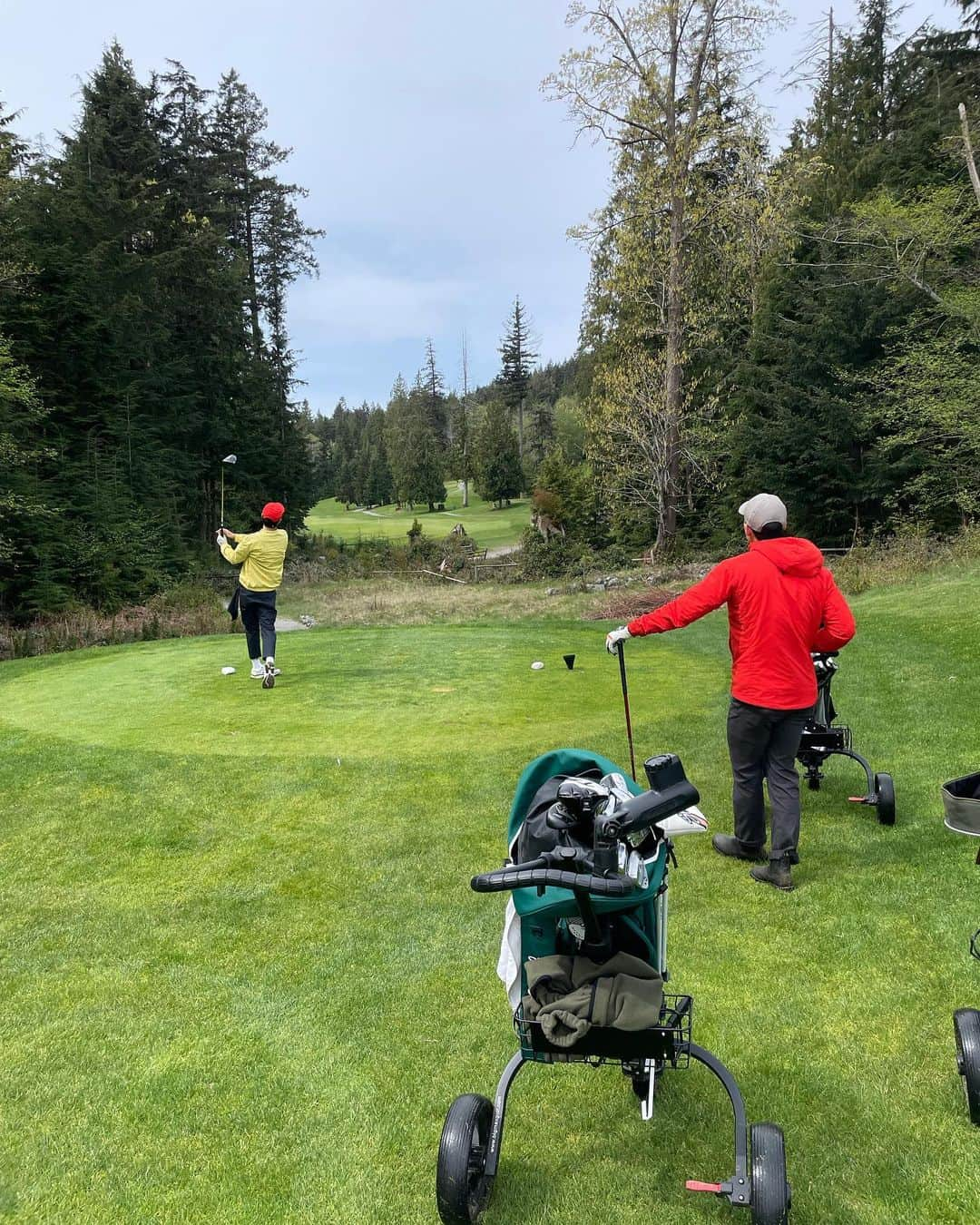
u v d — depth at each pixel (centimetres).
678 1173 279
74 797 616
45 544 2389
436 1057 342
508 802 592
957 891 450
